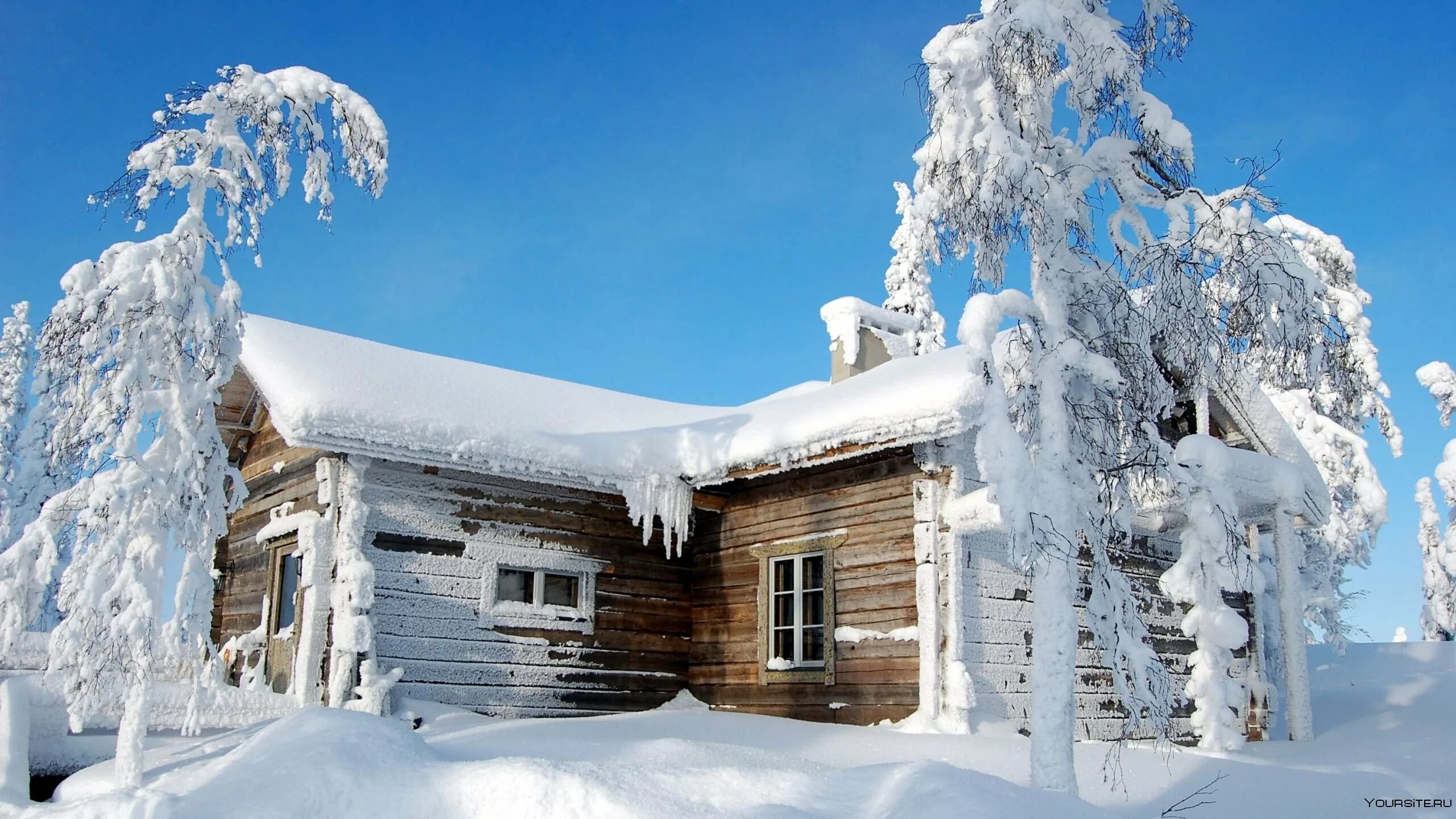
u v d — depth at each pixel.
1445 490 25.70
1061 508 7.04
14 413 30.06
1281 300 7.57
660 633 13.91
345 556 11.34
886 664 11.38
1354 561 22.69
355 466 11.58
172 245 8.36
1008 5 7.80
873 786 5.46
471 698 12.13
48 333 8.17
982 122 7.82
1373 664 18.52
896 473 11.77
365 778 5.51
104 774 7.94
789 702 12.46
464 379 13.91
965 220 7.80
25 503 27.20
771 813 5.02
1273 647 19.34
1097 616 7.52
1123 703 7.44
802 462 12.11
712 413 16.27
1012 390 7.79
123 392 8.02
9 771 7.98
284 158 9.23
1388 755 10.02
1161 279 7.66
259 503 13.67
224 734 9.71
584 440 13.14
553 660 12.88
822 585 12.53
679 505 13.32
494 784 5.29
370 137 9.80
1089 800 7.53
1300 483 12.23
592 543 13.55
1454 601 27.00
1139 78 7.99
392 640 11.67
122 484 7.97
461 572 12.37
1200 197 7.81
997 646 11.43
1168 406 8.44
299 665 11.12
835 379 17.14
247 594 13.53
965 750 9.23
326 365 12.29
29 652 10.42
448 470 12.49
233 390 13.84
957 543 11.10
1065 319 7.61
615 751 7.24
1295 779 8.25
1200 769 8.59
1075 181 8.02
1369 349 21.27
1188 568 10.91
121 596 7.87
